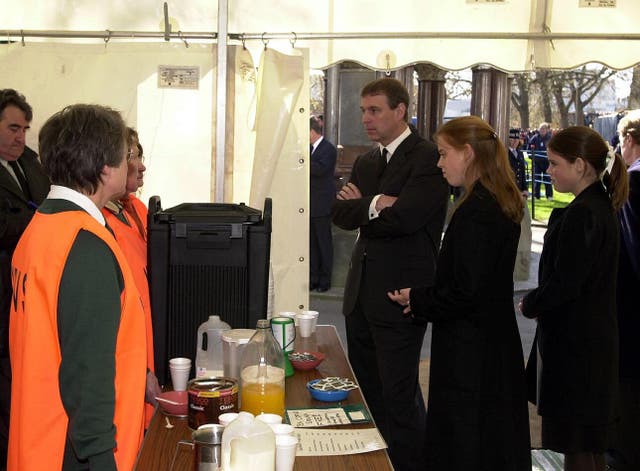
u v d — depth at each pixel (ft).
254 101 11.23
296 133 11.05
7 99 9.46
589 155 8.76
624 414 10.56
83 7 11.24
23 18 11.25
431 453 8.29
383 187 10.13
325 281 24.89
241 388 6.11
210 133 11.22
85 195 5.38
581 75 64.95
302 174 11.10
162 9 11.28
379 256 10.00
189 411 5.92
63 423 5.18
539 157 53.21
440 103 33.09
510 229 7.97
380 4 11.26
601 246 8.59
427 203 9.64
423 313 8.22
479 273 7.82
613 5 11.23
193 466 5.02
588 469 8.97
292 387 7.04
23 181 10.07
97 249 5.13
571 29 11.27
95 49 11.10
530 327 21.65
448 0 11.25
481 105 32.27
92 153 5.27
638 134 10.68
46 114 11.11
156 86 11.13
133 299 5.47
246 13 11.28
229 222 6.87
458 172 8.23
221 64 10.85
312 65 11.43
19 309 5.32
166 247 6.86
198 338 6.73
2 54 11.06
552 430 8.99
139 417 5.46
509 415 8.02
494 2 11.24
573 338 8.79
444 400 8.14
